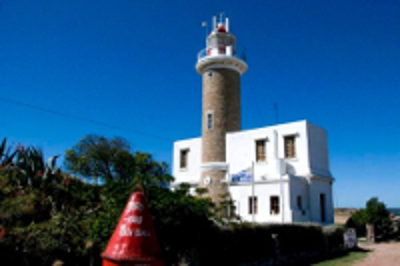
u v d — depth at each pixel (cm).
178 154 3316
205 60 3042
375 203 2970
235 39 3262
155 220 959
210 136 2945
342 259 1930
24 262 852
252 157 2694
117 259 438
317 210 2481
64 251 940
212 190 2738
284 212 2255
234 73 3077
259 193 2427
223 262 1253
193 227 1075
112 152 1947
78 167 1930
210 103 3003
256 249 1470
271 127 2673
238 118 3064
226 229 1308
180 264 1035
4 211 1157
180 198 1029
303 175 2459
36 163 1529
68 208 1230
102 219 959
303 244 1853
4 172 1546
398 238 2912
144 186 985
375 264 1734
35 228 982
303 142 2516
